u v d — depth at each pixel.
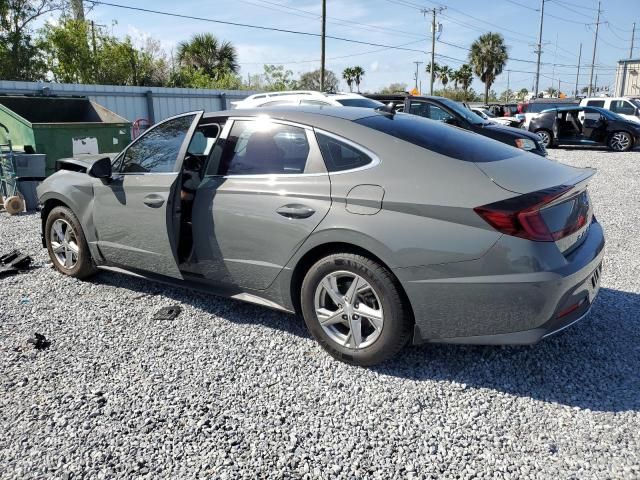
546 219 2.83
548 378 3.15
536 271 2.76
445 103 10.64
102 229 4.46
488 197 2.84
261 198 3.49
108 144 9.98
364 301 3.21
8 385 3.17
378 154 3.20
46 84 14.55
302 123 3.50
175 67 33.91
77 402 2.98
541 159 3.51
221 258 3.75
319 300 3.37
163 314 4.12
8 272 5.11
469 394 3.02
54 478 2.42
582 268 2.92
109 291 4.67
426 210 2.92
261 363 3.39
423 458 2.51
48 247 5.10
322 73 28.39
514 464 2.45
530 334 2.86
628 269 5.00
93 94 15.97
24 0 25.25
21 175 8.42
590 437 2.62
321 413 2.87
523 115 23.30
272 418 2.83
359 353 3.24
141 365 3.39
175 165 3.94
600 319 3.89
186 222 3.99
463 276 2.86
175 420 2.82
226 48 36.78
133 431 2.74
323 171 3.32
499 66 56.75
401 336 3.11
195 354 3.52
